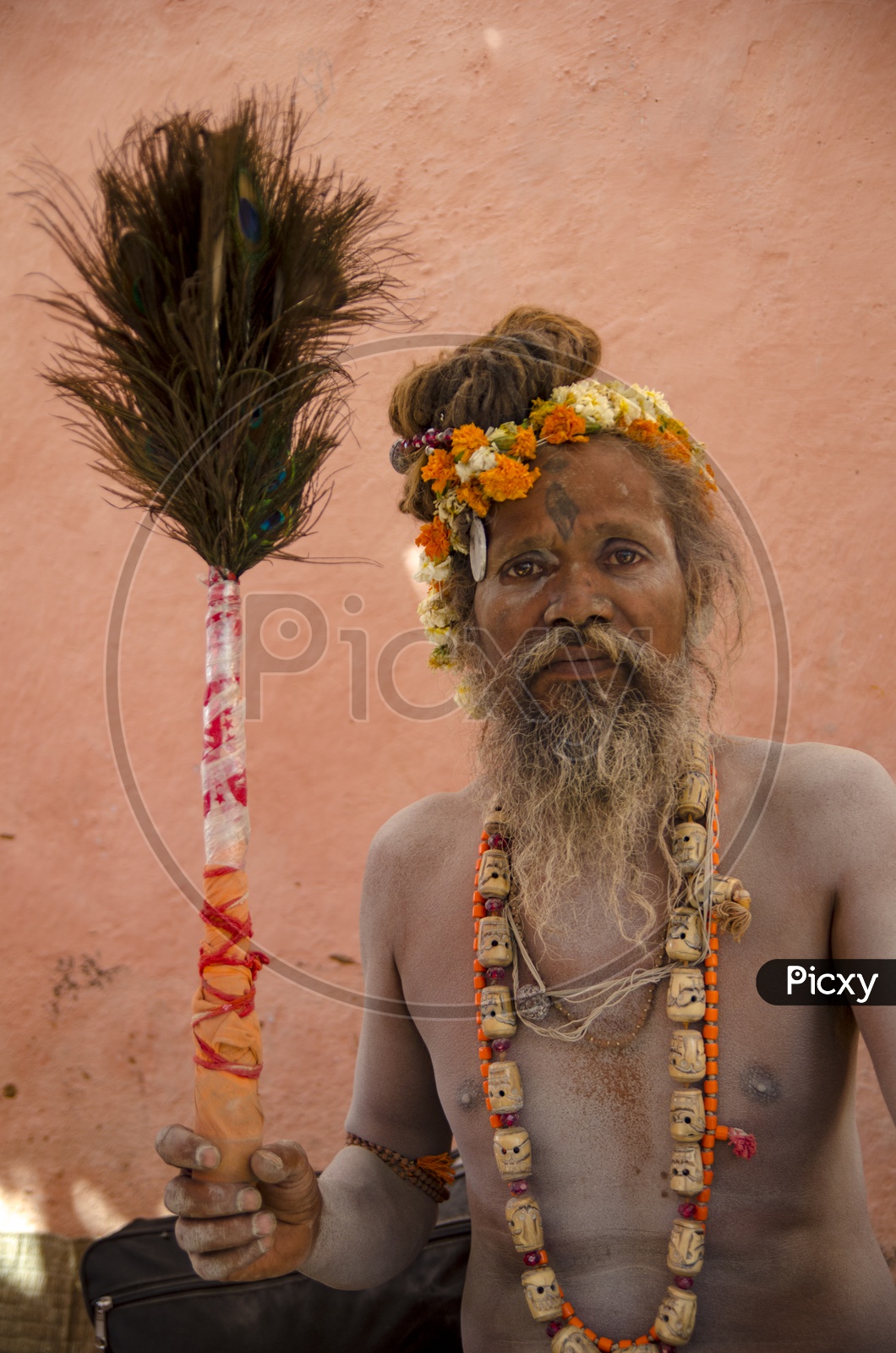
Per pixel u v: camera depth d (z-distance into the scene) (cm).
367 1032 143
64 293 125
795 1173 113
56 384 134
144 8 293
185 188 118
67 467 282
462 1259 164
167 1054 254
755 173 249
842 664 230
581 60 264
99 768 269
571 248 257
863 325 239
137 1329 161
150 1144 252
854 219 242
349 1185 132
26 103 296
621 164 257
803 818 119
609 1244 116
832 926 116
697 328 247
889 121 242
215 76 284
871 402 237
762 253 246
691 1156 111
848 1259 113
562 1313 114
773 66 250
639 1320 113
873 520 233
